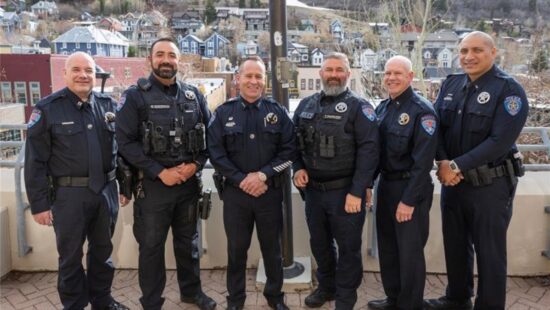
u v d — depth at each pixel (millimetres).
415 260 2729
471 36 2619
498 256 2674
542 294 3266
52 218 2770
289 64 3189
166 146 2732
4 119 20109
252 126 2834
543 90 10000
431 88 10555
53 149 2703
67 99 2742
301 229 3641
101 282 2957
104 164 2830
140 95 2742
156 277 2873
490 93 2584
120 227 3639
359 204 2719
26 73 23984
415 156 2643
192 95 2893
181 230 3010
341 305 2863
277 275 2988
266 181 2822
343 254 2850
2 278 3539
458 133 2701
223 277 3574
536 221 3492
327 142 2773
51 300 3217
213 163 2811
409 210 2646
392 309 3033
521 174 2682
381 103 3004
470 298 3068
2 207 3578
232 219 2869
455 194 2785
